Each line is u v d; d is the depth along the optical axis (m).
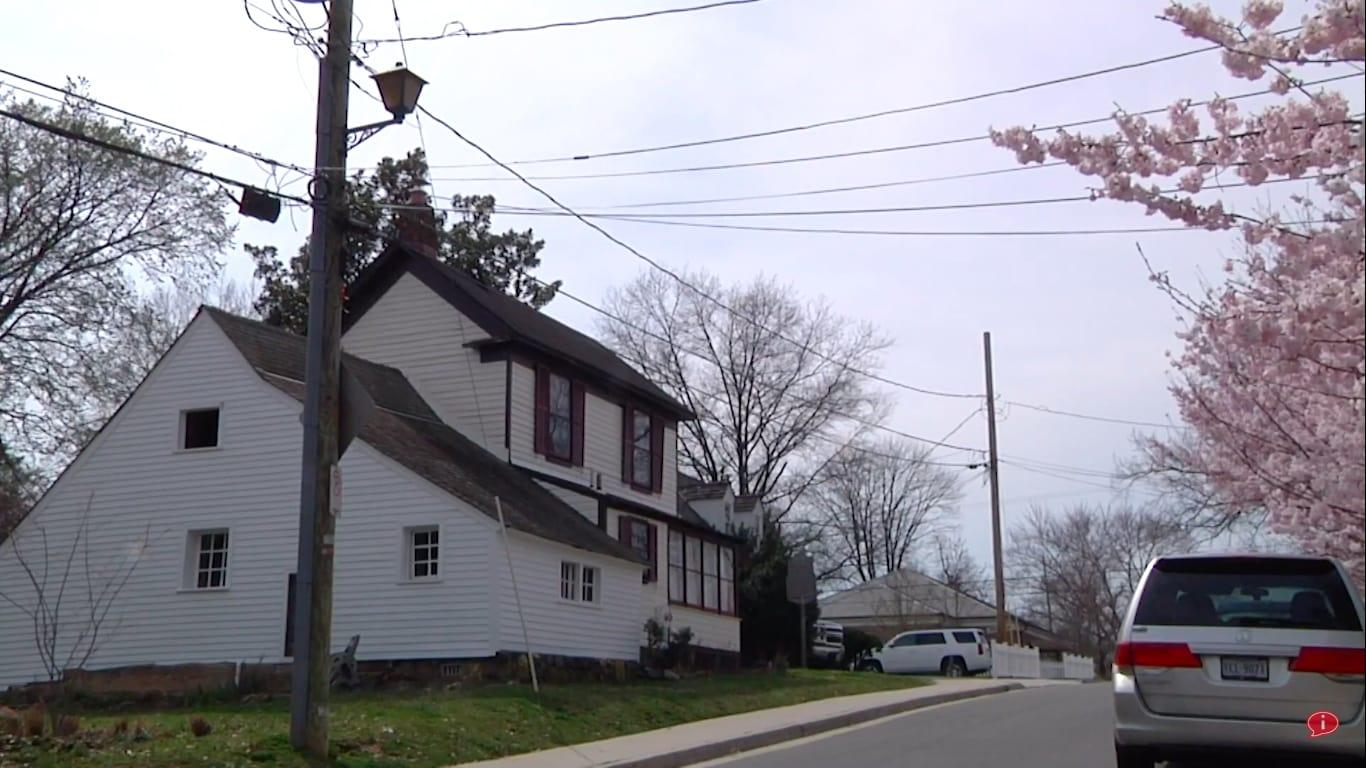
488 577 22.09
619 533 29.83
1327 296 10.37
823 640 41.75
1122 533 68.94
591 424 31.03
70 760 12.20
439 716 15.96
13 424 31.14
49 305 31.09
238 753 12.73
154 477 24.20
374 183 38.78
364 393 13.70
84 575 24.17
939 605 68.19
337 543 23.09
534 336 29.14
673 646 28.44
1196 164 10.91
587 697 19.20
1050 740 14.82
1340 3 9.41
